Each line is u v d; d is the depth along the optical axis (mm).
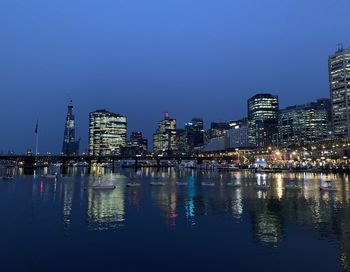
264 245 39406
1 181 160375
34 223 52625
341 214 59594
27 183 146500
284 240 41500
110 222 53156
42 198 86938
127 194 95938
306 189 110750
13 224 51781
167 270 31750
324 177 191625
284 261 33844
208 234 44750
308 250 37219
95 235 44594
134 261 34250
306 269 31609
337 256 35156
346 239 41688
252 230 46906
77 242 41188
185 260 34500
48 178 188500
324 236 43219
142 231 46625
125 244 40219
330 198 84375
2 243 40750
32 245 40000
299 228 47969
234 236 43562
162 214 60375
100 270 31922
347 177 191375
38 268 32469
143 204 73812
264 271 31344
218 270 31641
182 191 105062
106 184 113812
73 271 31656
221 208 67438
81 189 114625
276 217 56844
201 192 101688
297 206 70000
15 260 34656
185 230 47250
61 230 47625
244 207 68875
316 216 57688
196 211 63656
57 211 64375
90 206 71000
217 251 37250
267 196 89625
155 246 39312
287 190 107438
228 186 124750
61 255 36188
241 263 33406
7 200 82625
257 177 193250
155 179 176000
